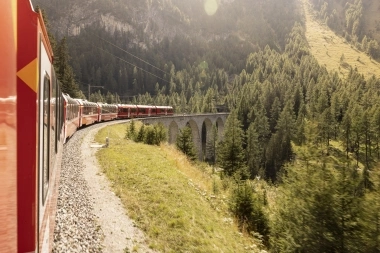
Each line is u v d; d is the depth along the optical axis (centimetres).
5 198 252
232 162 3488
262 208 1552
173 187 1455
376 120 7125
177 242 942
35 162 275
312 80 14612
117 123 4569
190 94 19275
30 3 276
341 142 7606
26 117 270
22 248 268
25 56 270
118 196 1264
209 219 1221
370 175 1052
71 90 6284
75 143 2425
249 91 14600
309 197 1102
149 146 2638
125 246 859
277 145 7994
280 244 1164
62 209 989
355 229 989
